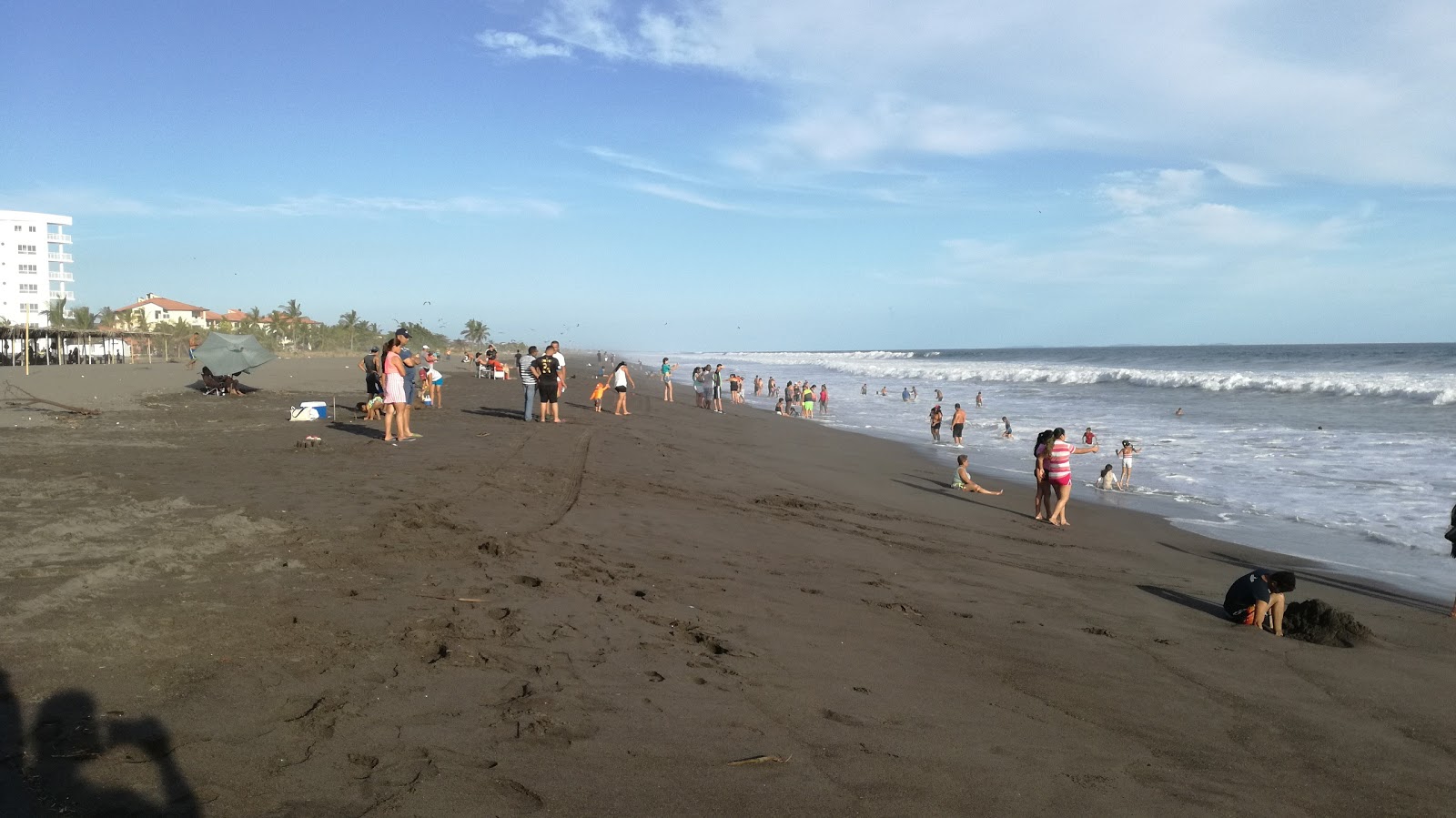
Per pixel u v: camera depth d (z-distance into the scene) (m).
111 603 5.02
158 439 14.09
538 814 3.25
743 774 3.83
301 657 4.49
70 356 59.53
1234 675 6.29
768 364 107.62
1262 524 13.46
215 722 3.66
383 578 6.16
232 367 24.91
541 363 19.55
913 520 12.58
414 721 3.92
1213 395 41.72
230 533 6.98
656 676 4.93
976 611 7.42
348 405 22.98
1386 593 9.52
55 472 9.99
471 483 10.64
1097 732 4.94
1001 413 34.94
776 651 5.71
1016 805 3.86
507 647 5.06
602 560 7.64
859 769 4.04
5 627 4.46
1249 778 4.51
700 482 13.61
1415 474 17.89
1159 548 11.75
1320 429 26.03
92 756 3.27
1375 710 5.74
